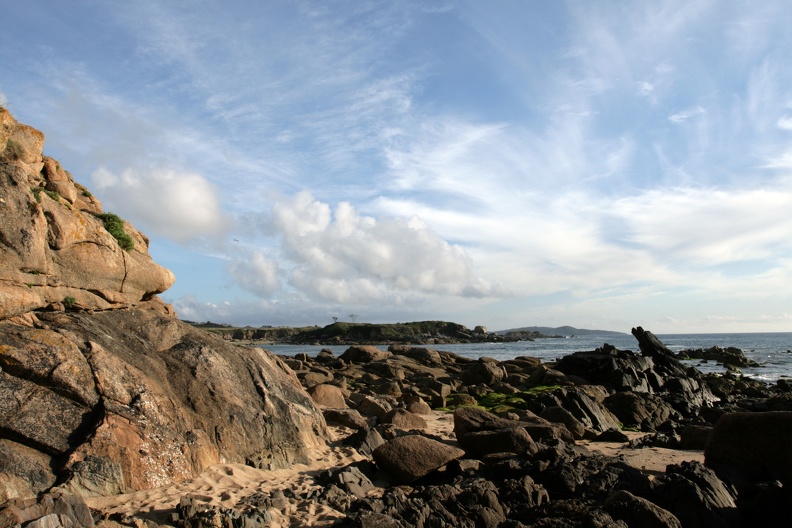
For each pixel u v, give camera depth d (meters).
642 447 18.34
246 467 12.62
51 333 11.30
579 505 10.48
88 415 10.84
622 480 11.59
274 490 11.63
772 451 11.80
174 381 13.23
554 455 13.08
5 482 8.97
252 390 14.76
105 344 12.34
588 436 20.73
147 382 12.16
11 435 9.84
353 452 15.44
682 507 10.32
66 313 12.66
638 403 26.14
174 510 9.79
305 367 39.22
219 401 13.51
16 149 12.91
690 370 42.81
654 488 10.98
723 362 71.12
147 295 16.33
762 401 28.61
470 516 10.46
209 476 11.74
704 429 18.05
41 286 12.34
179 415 12.31
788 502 10.21
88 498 9.70
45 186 14.06
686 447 17.95
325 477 12.68
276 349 146.25
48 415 10.35
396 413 20.77
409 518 10.15
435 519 10.16
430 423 23.11
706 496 10.37
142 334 13.95
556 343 189.62
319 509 10.82
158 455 11.17
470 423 16.48
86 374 11.10
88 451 10.15
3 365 10.37
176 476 11.27
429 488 11.84
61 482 9.60
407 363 43.47
